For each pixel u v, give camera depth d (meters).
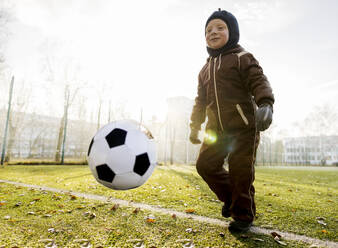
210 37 2.14
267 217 2.36
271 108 1.67
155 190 3.83
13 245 1.45
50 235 1.66
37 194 3.25
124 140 1.81
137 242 1.56
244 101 1.93
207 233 1.78
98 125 15.30
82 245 1.50
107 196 3.17
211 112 2.09
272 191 4.39
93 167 1.86
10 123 18.55
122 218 2.11
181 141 25.59
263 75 1.84
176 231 1.80
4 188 3.80
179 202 2.92
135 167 1.81
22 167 9.58
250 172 1.83
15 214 2.18
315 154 70.19
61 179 5.21
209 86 2.12
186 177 6.34
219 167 2.02
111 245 1.51
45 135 29.61
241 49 2.08
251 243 1.60
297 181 6.94
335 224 2.17
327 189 5.06
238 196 1.82
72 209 2.40
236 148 1.89
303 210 2.74
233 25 2.12
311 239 1.74
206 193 3.67
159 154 22.89
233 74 1.96
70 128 25.27
